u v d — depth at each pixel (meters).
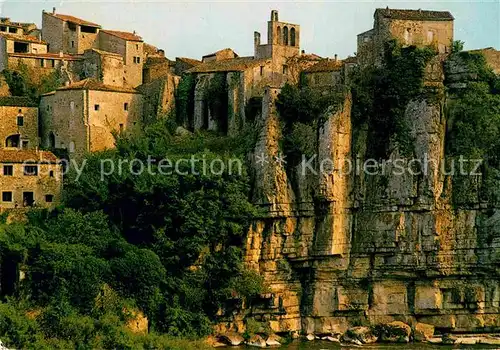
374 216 153.38
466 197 151.88
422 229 151.75
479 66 156.00
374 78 156.25
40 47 174.75
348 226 154.12
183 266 144.00
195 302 142.75
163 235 143.62
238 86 159.62
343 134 152.50
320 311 152.50
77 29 177.12
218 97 162.00
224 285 145.12
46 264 133.50
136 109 163.88
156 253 142.88
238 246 147.62
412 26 157.12
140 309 137.62
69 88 158.00
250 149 151.50
